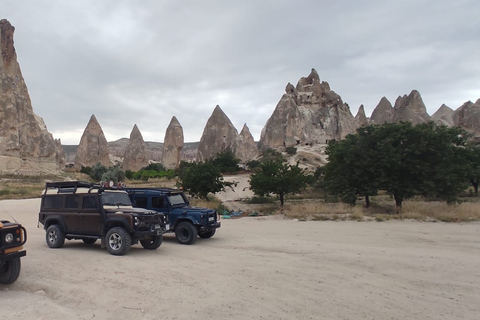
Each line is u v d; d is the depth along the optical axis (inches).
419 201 1020.5
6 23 2588.6
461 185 780.0
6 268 236.2
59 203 390.0
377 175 796.6
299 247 387.2
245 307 193.5
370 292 224.5
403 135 786.8
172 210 449.1
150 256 331.3
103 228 352.5
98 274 255.8
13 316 180.1
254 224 626.8
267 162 1122.0
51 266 281.0
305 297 211.8
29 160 2516.0
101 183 397.7
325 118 5359.3
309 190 1531.7
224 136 4672.7
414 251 362.6
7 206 1067.9
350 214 696.4
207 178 1103.6
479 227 540.7
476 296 221.1
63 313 184.1
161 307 191.9
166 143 4990.2
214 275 256.8
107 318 178.1
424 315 189.0
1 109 2343.8
